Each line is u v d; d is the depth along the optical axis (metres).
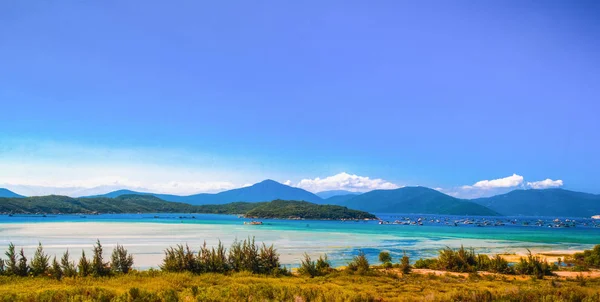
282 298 20.66
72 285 28.00
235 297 21.50
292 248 76.12
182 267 36.97
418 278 36.78
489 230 166.25
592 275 41.50
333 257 63.16
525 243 95.94
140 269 46.94
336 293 22.91
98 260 34.31
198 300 20.50
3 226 132.88
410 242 94.88
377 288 29.66
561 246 88.75
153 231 118.75
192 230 129.25
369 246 82.81
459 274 40.69
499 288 29.34
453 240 103.38
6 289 25.59
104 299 20.77
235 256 39.88
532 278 36.09
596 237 122.50
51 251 63.28
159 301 20.84
